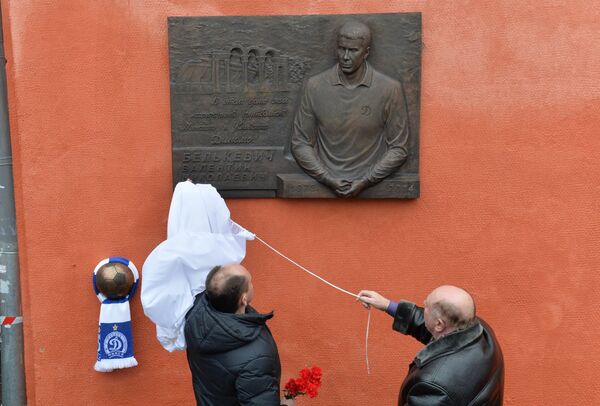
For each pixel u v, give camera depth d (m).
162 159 4.05
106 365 4.08
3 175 4.12
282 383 4.20
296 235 4.08
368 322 3.91
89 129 4.02
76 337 4.18
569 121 3.94
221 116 3.96
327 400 4.21
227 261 3.72
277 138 3.98
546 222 4.02
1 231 4.16
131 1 3.93
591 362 4.11
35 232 4.09
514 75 3.92
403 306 3.29
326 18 3.87
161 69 3.98
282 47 3.90
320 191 3.97
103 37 3.96
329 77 3.89
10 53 4.06
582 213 4.00
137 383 4.22
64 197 4.07
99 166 4.05
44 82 3.98
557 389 4.14
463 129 3.96
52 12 3.93
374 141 3.94
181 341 3.60
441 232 4.05
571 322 4.09
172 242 3.62
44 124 4.02
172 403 4.24
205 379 3.10
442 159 3.99
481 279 4.08
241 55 3.91
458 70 3.92
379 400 4.20
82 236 4.10
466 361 2.79
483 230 4.04
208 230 3.71
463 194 4.02
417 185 3.95
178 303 3.60
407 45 3.87
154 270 3.57
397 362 4.17
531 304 4.09
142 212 4.08
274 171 4.00
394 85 3.87
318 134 3.96
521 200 4.01
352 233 4.07
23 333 4.27
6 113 4.09
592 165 3.96
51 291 4.13
